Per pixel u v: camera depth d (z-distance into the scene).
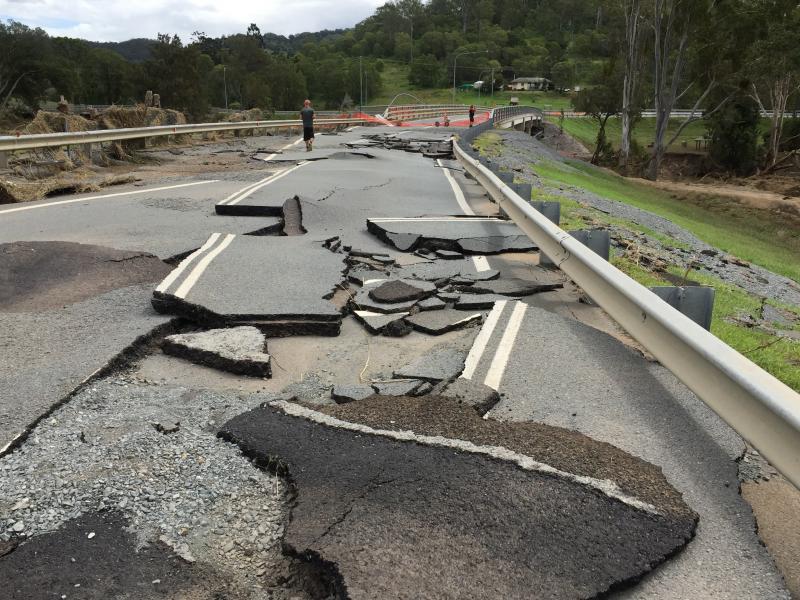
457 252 8.52
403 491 3.06
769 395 2.86
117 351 4.74
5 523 2.93
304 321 5.43
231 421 3.81
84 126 18.36
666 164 82.38
